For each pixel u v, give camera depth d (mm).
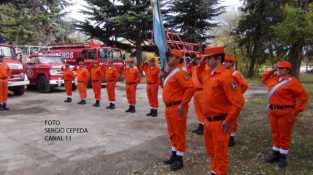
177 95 5742
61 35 29000
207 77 4762
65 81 14109
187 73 5672
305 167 5730
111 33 30656
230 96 4379
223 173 4656
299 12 11844
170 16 30500
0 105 12102
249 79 29719
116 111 11898
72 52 21766
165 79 5875
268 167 5773
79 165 6137
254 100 13914
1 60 12180
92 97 15664
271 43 28047
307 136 7645
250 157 6320
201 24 31172
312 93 15180
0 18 24328
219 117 4559
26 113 11445
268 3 27203
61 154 6836
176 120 5750
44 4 27781
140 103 13844
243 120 9711
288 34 12328
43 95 16578
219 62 4535
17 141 7824
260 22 28688
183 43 16438
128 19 26984
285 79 5844
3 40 24922
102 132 8688
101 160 6398
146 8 27328
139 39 29750
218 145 4598
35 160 6469
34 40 26609
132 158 6488
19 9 26469
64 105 13250
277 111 5852
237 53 34906
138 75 11617
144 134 8461
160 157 6531
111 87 12328
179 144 5805
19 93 16281
